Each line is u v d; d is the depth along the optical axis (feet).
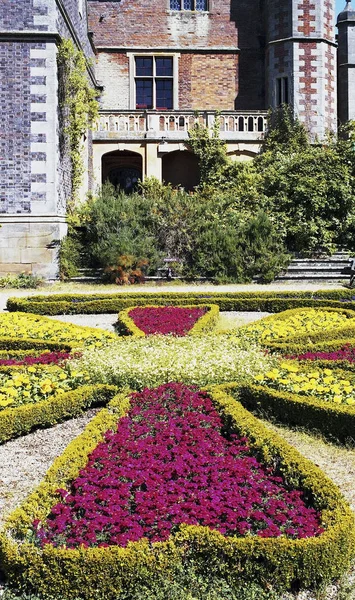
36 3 45.34
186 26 72.54
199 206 51.19
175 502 11.76
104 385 18.85
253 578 10.36
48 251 46.57
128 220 49.01
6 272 46.42
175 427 15.56
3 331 26.66
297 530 10.88
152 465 13.21
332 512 11.20
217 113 64.80
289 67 67.77
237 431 15.35
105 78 72.49
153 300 35.35
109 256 46.73
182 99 72.69
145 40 72.43
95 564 9.99
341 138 67.21
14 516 11.04
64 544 10.59
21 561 10.11
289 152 62.13
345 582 10.41
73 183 53.31
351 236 56.29
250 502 11.73
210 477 12.82
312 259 52.95
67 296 36.83
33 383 19.06
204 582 10.27
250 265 48.75
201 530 10.52
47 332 26.86
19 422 16.63
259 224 49.85
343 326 27.63
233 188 59.93
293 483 12.77
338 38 73.41
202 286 46.52
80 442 14.10
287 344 23.72
